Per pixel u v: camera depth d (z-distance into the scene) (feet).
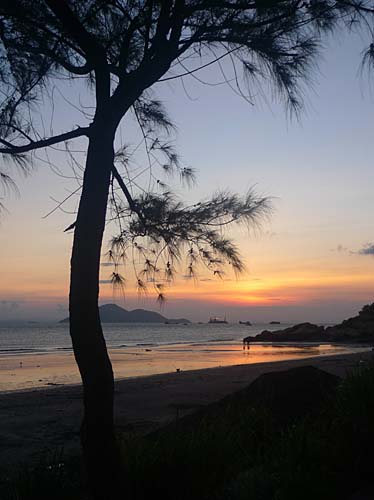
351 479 15.28
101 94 13.74
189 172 18.28
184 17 14.40
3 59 16.63
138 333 414.62
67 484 16.21
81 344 12.30
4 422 36.32
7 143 15.15
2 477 19.65
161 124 18.04
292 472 14.33
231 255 16.55
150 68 14.11
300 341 247.09
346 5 14.93
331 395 22.21
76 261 12.62
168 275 16.87
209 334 403.13
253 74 16.47
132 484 14.35
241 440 17.79
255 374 68.03
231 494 14.57
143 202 16.49
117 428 31.32
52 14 14.82
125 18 15.69
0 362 116.78
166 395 48.16
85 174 13.29
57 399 49.39
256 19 15.55
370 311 273.13
